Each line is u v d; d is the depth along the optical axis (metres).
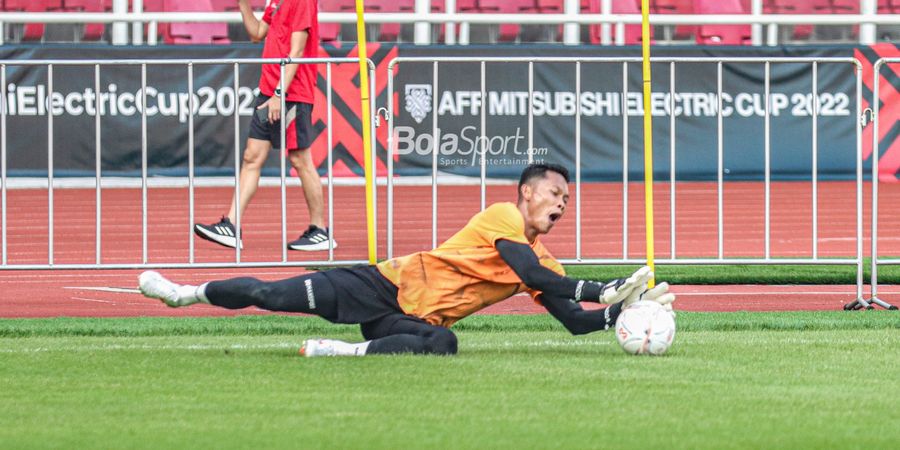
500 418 15.01
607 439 13.89
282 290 20.20
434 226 28.86
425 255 20.53
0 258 36.50
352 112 55.78
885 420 14.92
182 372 18.45
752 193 56.16
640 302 20.52
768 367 18.94
